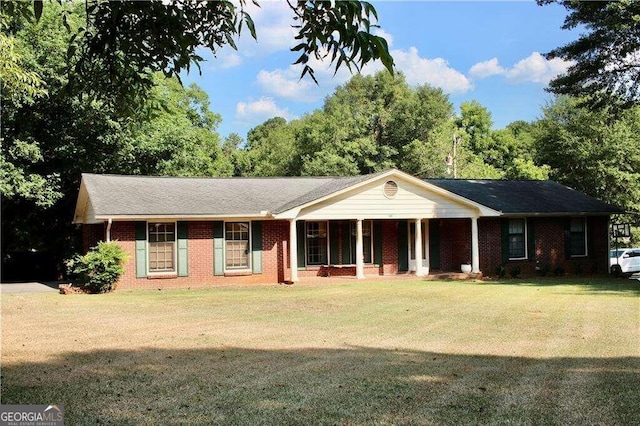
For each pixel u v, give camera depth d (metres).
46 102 23.27
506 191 26.48
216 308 14.57
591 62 22.73
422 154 48.16
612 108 24.39
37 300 16.53
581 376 7.29
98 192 20.52
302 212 21.34
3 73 11.41
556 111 42.31
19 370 7.72
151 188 22.08
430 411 5.90
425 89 53.25
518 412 5.86
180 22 4.73
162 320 12.50
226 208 21.22
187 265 20.77
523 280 22.30
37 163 25.73
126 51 4.89
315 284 21.12
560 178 39.84
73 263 19.19
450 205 22.98
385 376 7.32
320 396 6.44
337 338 10.17
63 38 21.86
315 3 3.77
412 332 10.79
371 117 51.97
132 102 5.80
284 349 9.15
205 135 47.56
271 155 62.16
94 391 6.68
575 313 13.08
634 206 35.66
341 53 3.71
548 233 24.94
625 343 9.55
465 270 23.55
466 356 8.58
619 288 18.86
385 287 19.75
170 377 7.31
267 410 5.96
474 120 63.47
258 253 21.80
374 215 22.22
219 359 8.38
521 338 10.09
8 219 26.42
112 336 10.43
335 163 47.53
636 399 6.29
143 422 5.60
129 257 19.88
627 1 20.84
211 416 5.78
